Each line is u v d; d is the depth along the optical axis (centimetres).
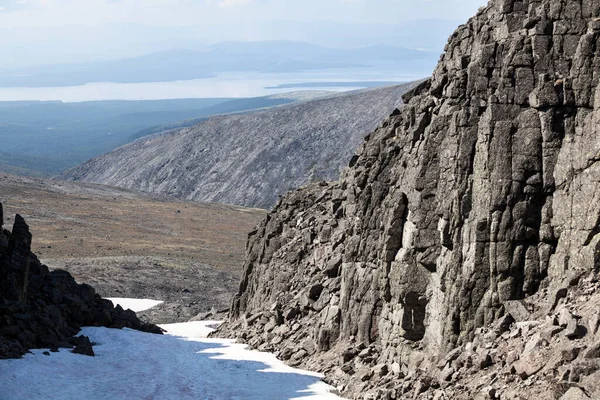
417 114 5297
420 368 4653
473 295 4384
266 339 6925
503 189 4328
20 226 6462
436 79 5138
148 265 13912
